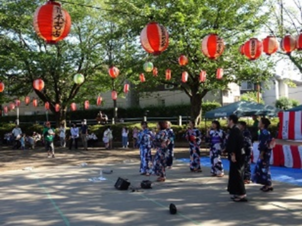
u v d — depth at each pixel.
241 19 19.17
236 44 19.06
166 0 17.98
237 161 7.12
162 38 8.57
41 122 33.59
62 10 7.02
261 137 8.09
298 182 9.34
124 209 6.85
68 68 23.72
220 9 18.55
